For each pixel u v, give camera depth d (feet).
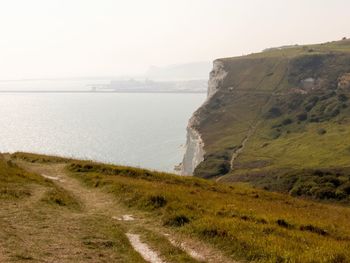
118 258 59.11
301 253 60.03
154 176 154.61
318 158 558.15
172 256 61.31
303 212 120.06
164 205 92.02
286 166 532.73
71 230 70.69
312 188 322.75
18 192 96.32
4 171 121.08
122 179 134.72
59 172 152.05
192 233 72.08
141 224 79.77
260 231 71.87
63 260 55.21
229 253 62.75
